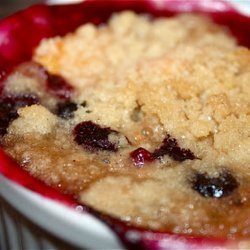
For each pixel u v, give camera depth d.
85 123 0.22
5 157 0.19
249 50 0.25
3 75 0.25
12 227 0.22
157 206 0.19
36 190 0.18
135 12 0.28
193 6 0.28
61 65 0.25
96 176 0.20
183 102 0.23
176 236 0.17
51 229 0.19
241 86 0.23
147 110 0.22
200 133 0.22
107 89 0.24
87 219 0.18
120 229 0.18
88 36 0.26
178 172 0.21
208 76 0.23
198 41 0.26
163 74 0.24
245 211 0.20
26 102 0.23
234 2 0.28
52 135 0.22
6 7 0.33
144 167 0.21
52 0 0.27
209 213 0.19
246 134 0.22
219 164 0.21
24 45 0.26
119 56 0.25
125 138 0.22
